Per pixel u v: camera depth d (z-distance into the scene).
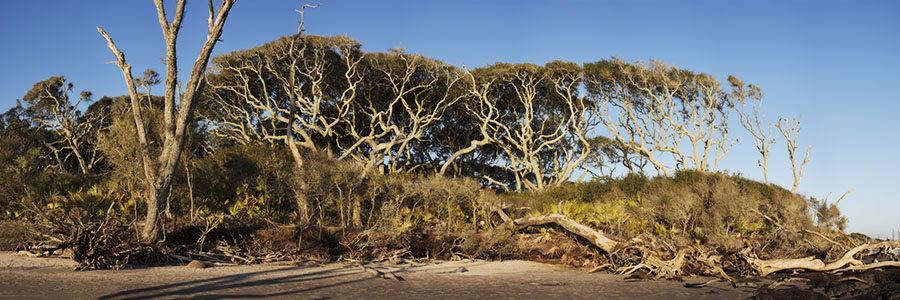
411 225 18.41
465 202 21.78
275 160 19.81
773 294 10.88
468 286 11.57
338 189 19.20
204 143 20.48
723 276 13.54
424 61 35.03
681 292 11.15
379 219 18.05
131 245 13.17
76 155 39.34
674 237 17.02
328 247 16.89
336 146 38.84
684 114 37.91
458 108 39.66
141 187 16.81
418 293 10.46
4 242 14.48
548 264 16.53
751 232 20.41
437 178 21.77
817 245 17.73
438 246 18.06
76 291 9.22
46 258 13.27
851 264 14.25
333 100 35.31
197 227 16.12
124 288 9.65
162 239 14.46
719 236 17.52
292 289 10.38
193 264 12.96
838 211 22.89
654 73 36.97
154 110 17.38
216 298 9.05
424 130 40.72
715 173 27.23
